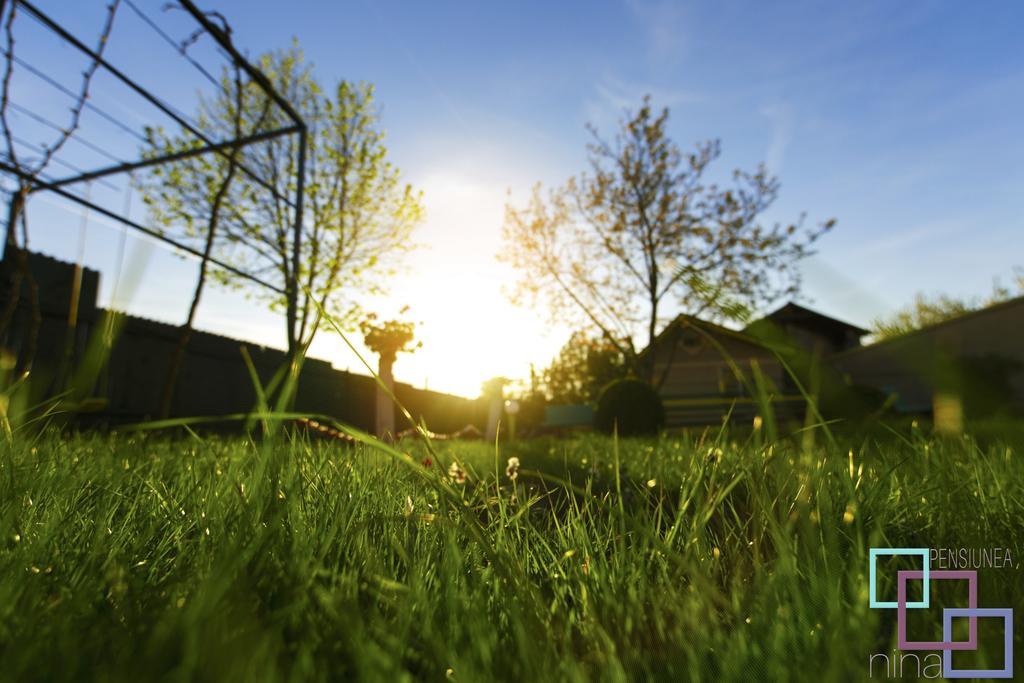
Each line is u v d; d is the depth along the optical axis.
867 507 1.44
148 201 14.66
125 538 1.32
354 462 1.89
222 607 0.83
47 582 1.04
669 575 1.18
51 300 9.02
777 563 1.03
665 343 27.62
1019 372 16.53
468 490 1.94
